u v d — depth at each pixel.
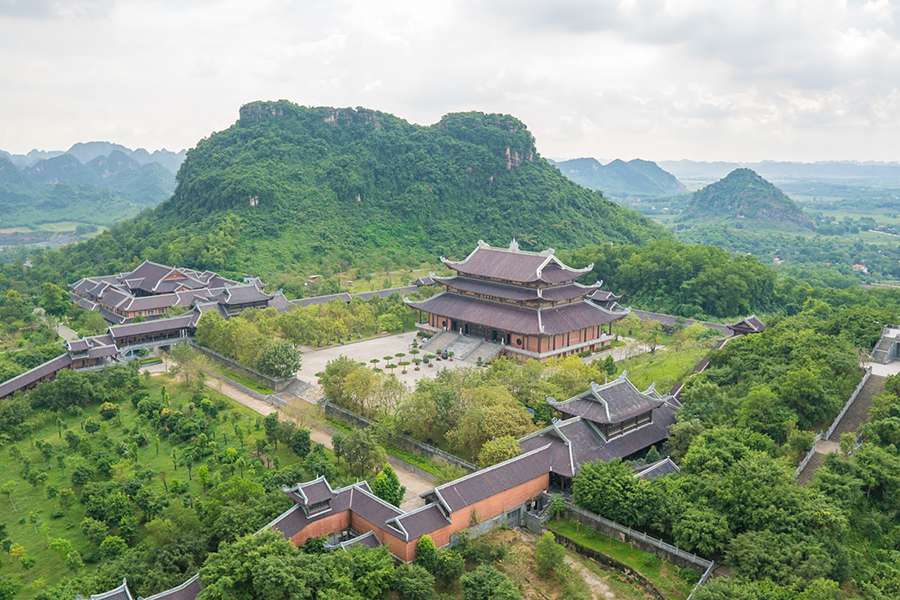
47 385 113.31
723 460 76.50
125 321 166.75
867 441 81.62
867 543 67.62
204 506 74.06
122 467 88.31
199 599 57.38
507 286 147.12
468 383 103.56
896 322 124.31
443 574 66.06
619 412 88.12
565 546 74.44
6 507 83.25
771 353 108.25
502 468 78.75
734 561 63.72
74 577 67.44
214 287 189.62
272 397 119.81
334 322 155.25
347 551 64.81
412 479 89.88
